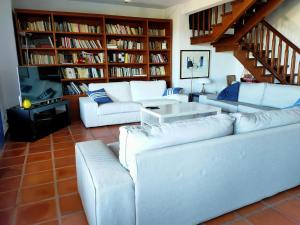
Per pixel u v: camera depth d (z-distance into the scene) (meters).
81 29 4.87
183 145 1.50
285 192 2.16
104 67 5.27
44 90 4.05
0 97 3.96
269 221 1.77
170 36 5.66
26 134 3.60
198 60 5.93
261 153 1.82
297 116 2.06
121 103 4.51
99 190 1.31
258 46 5.20
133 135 1.44
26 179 2.45
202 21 5.41
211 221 1.77
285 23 5.16
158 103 4.66
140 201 1.41
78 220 1.81
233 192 1.77
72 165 2.78
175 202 1.53
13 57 4.19
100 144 2.00
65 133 4.04
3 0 3.97
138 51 5.69
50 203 2.03
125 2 5.12
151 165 1.39
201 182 1.60
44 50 4.79
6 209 1.95
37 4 4.67
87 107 4.21
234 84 4.77
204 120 1.69
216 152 1.60
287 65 4.75
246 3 3.86
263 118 1.89
